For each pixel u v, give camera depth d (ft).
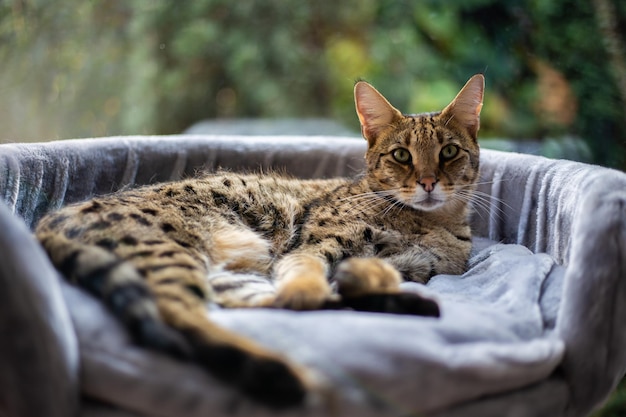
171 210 2.07
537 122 3.89
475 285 2.10
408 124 2.38
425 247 2.32
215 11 4.80
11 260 1.49
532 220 2.45
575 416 1.81
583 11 3.63
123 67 4.33
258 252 2.20
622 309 1.78
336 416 1.51
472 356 1.61
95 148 2.60
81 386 1.53
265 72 4.95
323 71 5.01
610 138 3.55
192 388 1.49
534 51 3.91
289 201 2.39
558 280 2.01
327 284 1.92
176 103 4.78
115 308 1.58
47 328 1.49
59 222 1.89
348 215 2.31
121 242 1.82
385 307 1.79
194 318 1.58
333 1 4.89
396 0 4.76
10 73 3.63
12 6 3.59
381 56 4.80
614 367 1.80
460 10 4.26
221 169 2.67
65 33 3.91
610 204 1.85
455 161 2.36
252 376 1.46
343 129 4.83
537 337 1.81
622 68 3.51
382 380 1.54
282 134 4.59
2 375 1.49
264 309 1.79
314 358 1.53
